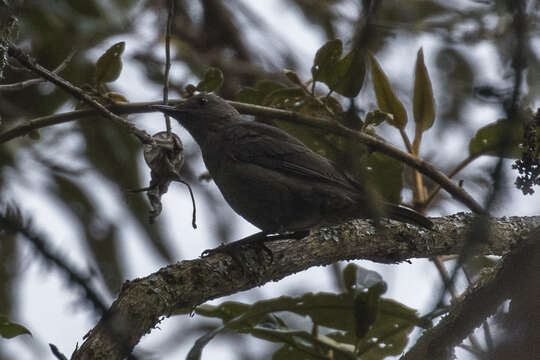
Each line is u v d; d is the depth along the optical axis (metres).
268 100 9.84
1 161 12.95
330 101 9.64
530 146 7.00
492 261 9.79
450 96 12.87
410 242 9.00
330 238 8.84
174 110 11.84
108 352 6.01
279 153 10.52
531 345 3.70
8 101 12.63
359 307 7.68
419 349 6.25
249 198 10.70
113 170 13.60
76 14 13.00
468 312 6.05
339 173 10.12
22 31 12.34
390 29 11.91
